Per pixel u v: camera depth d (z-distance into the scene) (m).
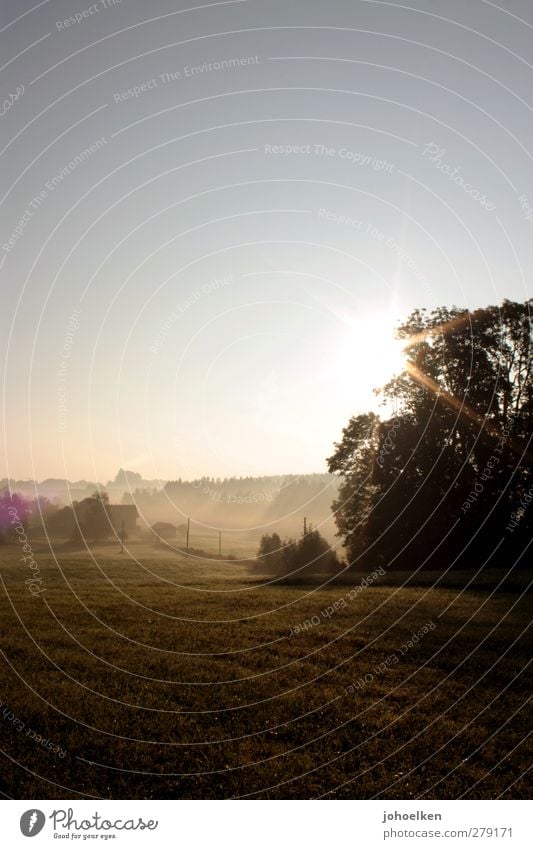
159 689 12.56
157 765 9.40
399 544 36.44
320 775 9.23
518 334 35.97
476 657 15.14
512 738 10.48
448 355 36.66
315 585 27.95
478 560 34.66
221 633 17.42
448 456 35.78
